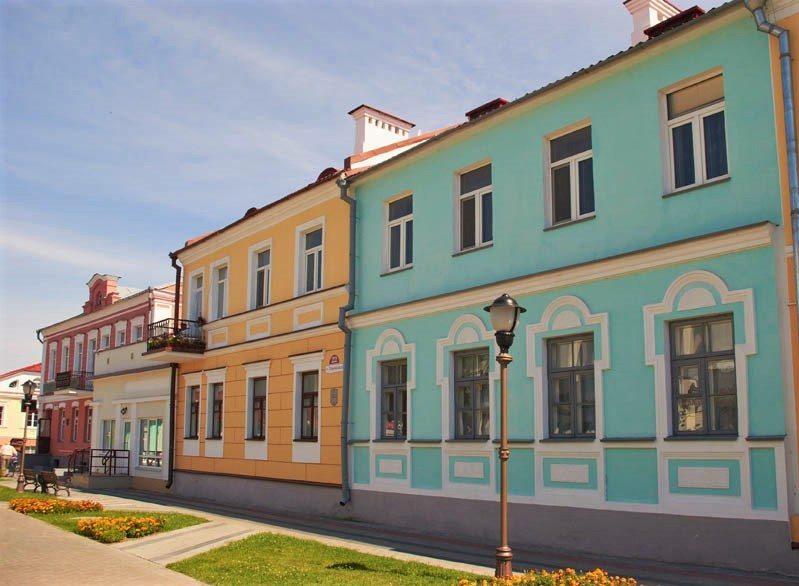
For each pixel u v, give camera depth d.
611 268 12.05
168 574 10.52
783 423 9.79
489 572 10.35
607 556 11.53
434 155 16.11
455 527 14.24
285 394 19.66
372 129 21.48
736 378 10.37
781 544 9.62
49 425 42.53
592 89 12.98
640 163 12.07
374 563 10.98
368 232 17.78
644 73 12.16
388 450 16.06
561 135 13.64
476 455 14.02
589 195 13.06
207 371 23.58
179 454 24.62
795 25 10.21
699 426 10.84
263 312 21.03
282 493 19.22
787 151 10.02
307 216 19.88
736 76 10.92
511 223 14.15
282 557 11.58
